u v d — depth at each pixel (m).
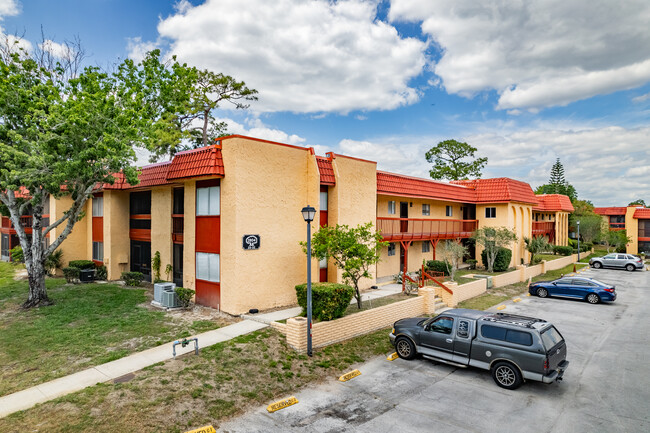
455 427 8.28
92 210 24.06
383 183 23.17
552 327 10.45
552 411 9.00
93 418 7.90
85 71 15.84
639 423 8.45
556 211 45.19
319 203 17.73
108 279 22.02
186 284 17.41
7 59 15.19
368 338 14.05
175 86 17.84
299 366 11.23
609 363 12.10
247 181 15.38
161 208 20.05
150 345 11.84
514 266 31.58
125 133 14.85
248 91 31.92
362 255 14.43
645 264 40.19
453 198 28.94
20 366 10.37
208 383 9.62
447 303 19.47
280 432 8.02
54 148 14.37
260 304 15.85
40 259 16.14
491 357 10.44
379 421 8.52
